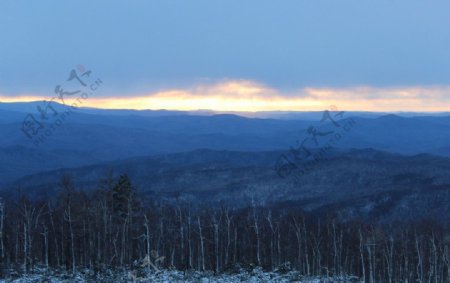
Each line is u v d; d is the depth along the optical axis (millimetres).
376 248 114750
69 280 86250
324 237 116625
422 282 110625
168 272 93750
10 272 89312
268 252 115750
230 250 115562
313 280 99000
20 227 101688
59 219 100938
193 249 110312
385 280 113125
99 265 94750
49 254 102375
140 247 103938
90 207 98250
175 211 115812
